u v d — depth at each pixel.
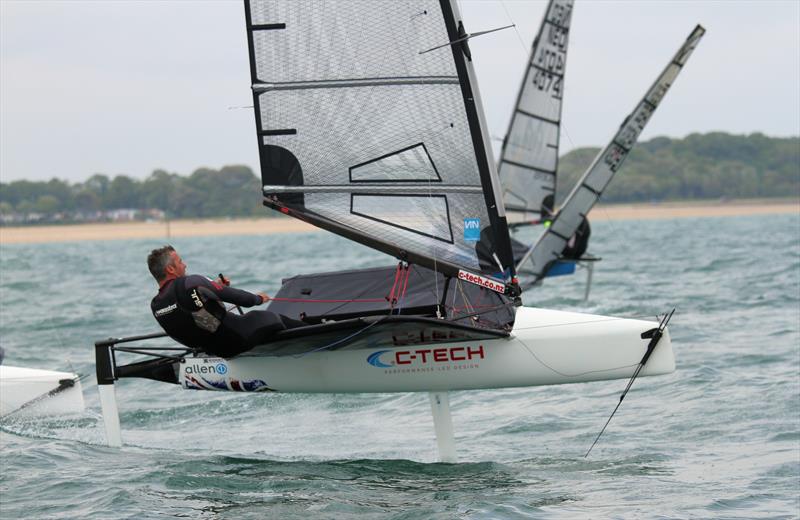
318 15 25.97
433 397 26.22
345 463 25.64
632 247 126.50
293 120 26.44
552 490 22.81
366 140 26.17
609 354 25.27
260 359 26.86
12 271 119.88
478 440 28.64
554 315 25.88
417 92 25.73
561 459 25.92
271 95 26.47
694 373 35.59
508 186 62.75
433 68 25.45
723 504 21.61
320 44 26.08
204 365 27.41
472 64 25.28
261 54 26.39
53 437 29.45
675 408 31.14
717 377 34.88
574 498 22.12
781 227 196.00
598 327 25.39
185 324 24.53
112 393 27.77
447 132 25.73
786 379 34.09
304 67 26.20
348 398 34.62
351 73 25.95
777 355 38.53
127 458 26.48
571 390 34.66
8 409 31.30
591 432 28.86
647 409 31.31
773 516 20.77
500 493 22.58
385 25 25.62
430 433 29.83
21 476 24.66
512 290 26.19
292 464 25.52
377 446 28.14
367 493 22.67
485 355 25.62
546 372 25.48
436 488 23.08
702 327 46.47
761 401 31.20
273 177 26.75
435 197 26.08
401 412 32.59
